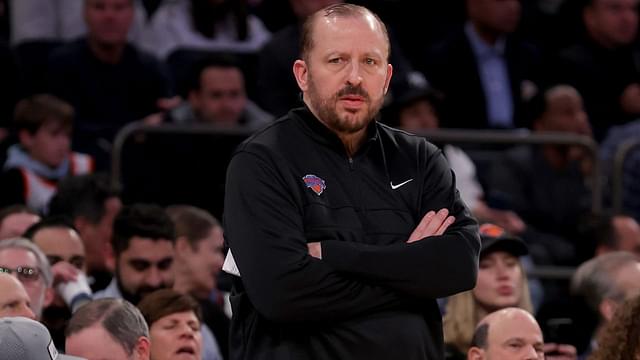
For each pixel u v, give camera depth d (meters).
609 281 19.69
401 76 29.64
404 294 11.77
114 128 27.50
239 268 11.77
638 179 29.33
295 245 11.63
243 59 29.98
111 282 19.89
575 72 32.88
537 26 34.41
